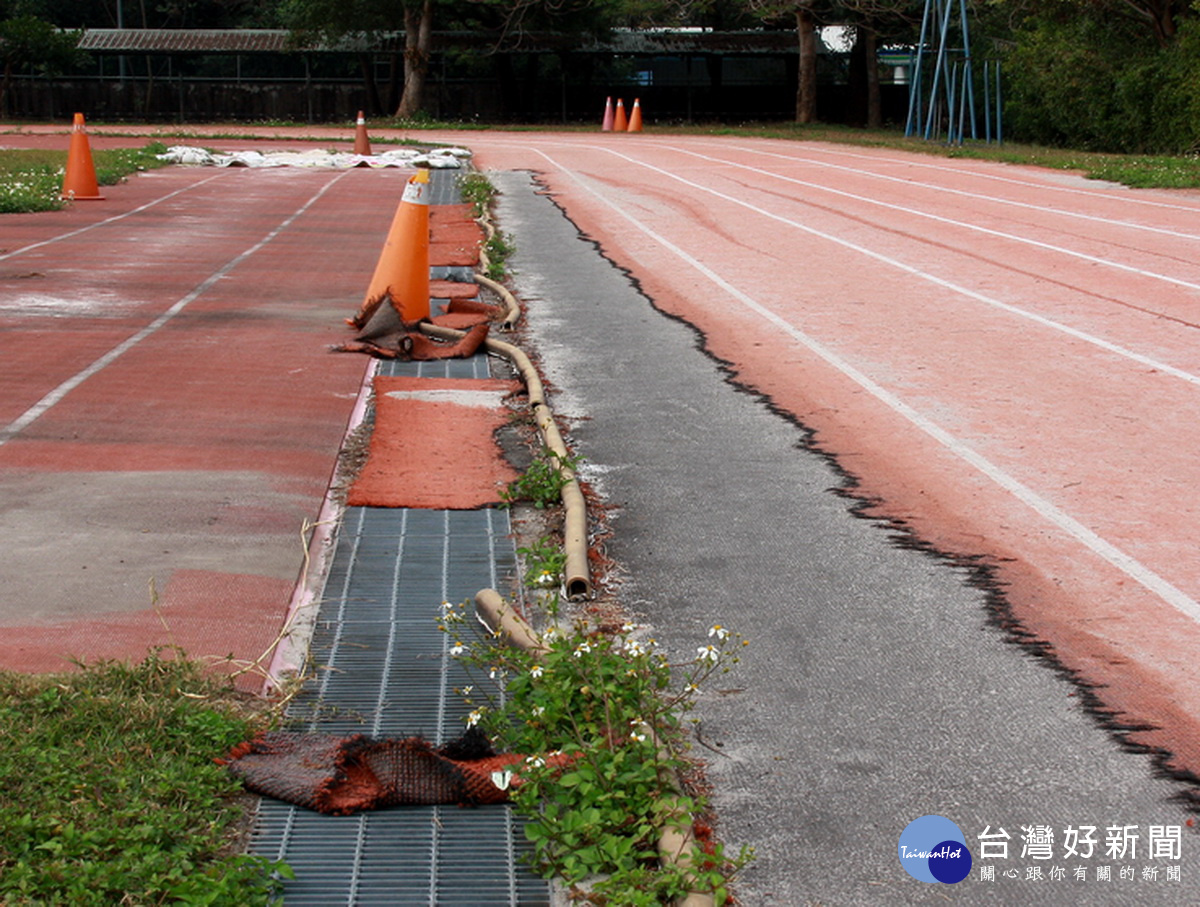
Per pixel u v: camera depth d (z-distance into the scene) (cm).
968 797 427
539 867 385
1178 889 381
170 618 536
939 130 4350
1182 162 2948
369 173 2817
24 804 382
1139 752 455
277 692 482
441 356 1057
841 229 1875
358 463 765
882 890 379
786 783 434
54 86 5666
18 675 461
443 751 444
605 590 592
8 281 1341
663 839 382
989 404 922
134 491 695
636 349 1110
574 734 439
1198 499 717
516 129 5109
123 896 347
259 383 943
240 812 405
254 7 6900
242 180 2570
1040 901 376
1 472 719
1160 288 1370
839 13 5350
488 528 666
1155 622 561
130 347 1048
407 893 377
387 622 553
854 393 957
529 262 1594
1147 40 3856
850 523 684
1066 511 700
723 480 756
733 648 531
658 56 5844
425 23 5388
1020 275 1463
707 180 2658
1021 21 4609
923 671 515
